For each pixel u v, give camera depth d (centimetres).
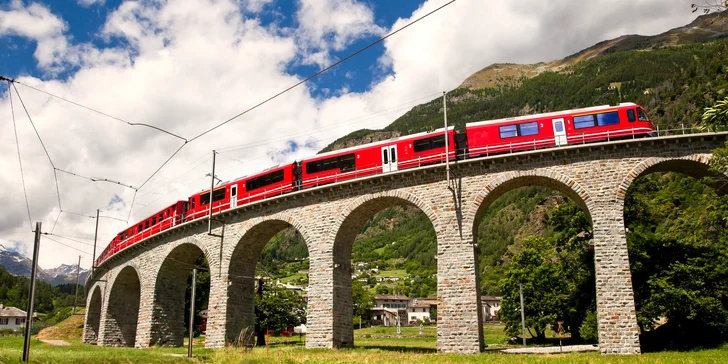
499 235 16725
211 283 4800
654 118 13125
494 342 6100
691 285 3684
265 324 5847
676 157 3403
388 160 4112
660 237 4212
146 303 5512
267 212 4588
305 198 4384
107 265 6831
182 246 5278
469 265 3612
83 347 4888
